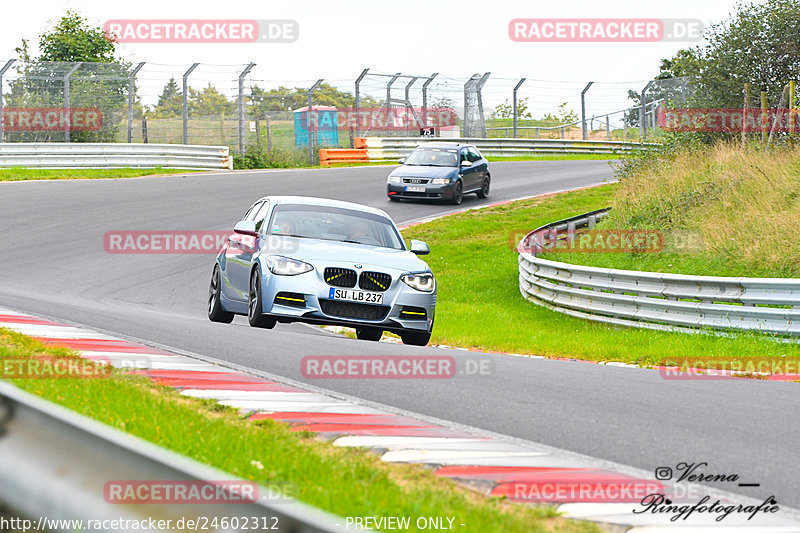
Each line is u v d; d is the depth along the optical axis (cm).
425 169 8756
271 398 2109
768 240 5253
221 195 8512
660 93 12362
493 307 5400
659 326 4406
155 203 7888
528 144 14038
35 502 1004
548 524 1279
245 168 11462
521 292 5856
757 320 4022
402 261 3288
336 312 3127
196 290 5188
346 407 2081
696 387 2650
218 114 11550
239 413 1916
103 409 1705
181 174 10169
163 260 5959
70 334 2858
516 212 8556
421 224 7931
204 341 2931
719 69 8944
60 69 10038
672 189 6619
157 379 2195
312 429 1816
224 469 1397
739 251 5350
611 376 2828
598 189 9712
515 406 2227
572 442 1870
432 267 6838
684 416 2173
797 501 1502
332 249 3238
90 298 4522
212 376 2319
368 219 3591
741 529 1322
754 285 4053
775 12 8881
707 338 4062
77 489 974
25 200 7606
